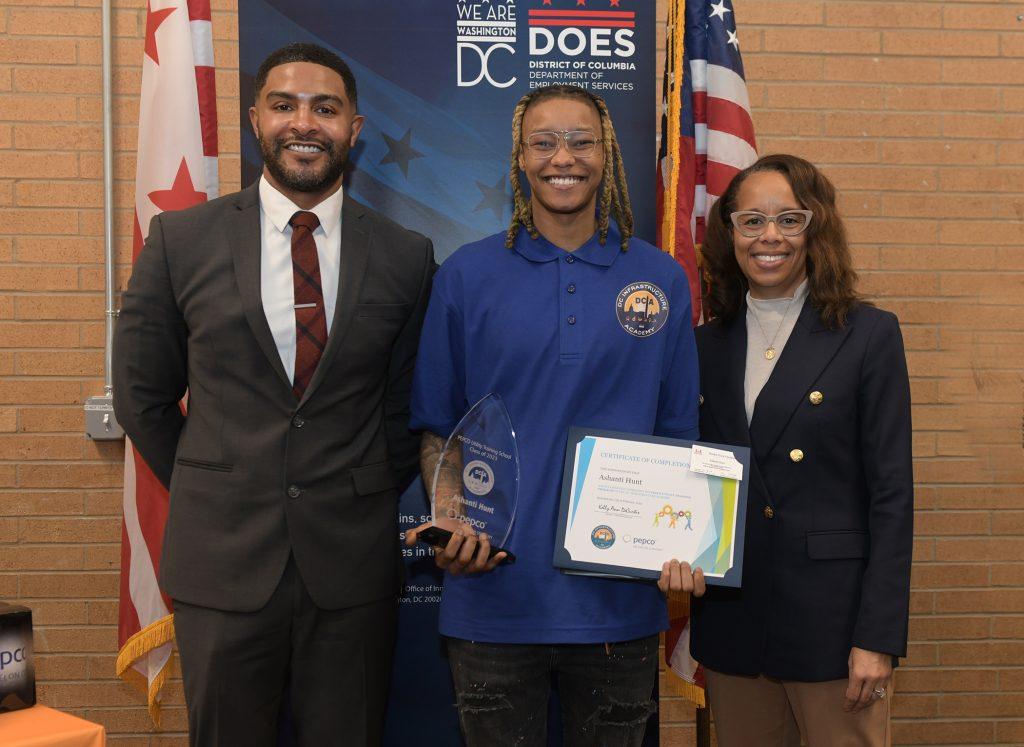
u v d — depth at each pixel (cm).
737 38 254
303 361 168
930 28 284
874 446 167
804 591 168
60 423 268
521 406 165
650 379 167
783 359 175
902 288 285
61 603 269
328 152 172
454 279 172
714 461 161
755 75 280
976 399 281
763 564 172
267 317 168
